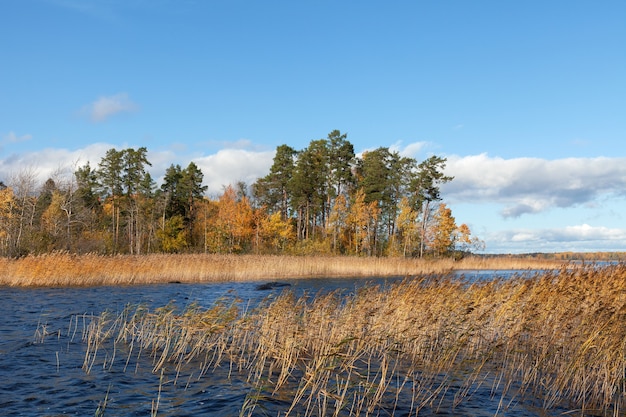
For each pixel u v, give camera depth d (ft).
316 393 30.94
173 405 28.40
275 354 37.22
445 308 44.39
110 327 49.98
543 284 46.96
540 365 36.86
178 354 40.34
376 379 34.32
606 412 29.25
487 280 52.75
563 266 53.83
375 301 48.39
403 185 229.25
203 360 38.88
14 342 43.19
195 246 215.92
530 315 41.09
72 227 163.43
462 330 42.16
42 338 44.86
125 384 32.22
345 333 41.81
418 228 214.07
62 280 95.40
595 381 33.40
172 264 113.39
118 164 233.96
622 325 35.29
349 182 237.45
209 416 26.66
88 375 33.96
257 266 126.11
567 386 33.76
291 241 211.41
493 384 34.19
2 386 31.14
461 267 169.58
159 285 98.53
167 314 45.27
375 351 42.22
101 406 28.02
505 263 177.27
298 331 39.75
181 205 232.12
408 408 28.78
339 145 224.33
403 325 42.32
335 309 48.21
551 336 38.93
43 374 33.96
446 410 28.66
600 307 38.93
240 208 211.20
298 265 132.46
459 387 33.17
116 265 102.27
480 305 45.93
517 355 38.96
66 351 40.42
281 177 238.27
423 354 41.27
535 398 31.40
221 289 90.84
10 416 26.20
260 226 210.79
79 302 68.95
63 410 27.27
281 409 27.99
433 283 49.47
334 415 26.63
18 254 119.96
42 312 59.82
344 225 211.82
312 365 36.11
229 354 39.68
